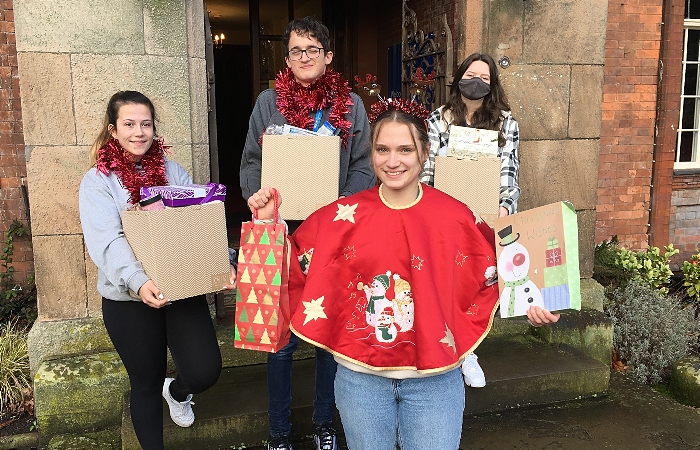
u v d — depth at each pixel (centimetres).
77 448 279
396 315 174
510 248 174
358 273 178
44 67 288
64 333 308
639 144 537
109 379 293
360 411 177
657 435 288
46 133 293
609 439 284
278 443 243
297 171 229
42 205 298
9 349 339
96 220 199
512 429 292
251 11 715
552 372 317
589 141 387
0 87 418
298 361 329
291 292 189
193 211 194
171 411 257
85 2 289
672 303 436
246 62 792
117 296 206
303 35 239
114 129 211
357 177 252
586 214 396
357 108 254
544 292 170
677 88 533
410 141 169
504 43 365
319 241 181
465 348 176
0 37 411
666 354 384
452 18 434
